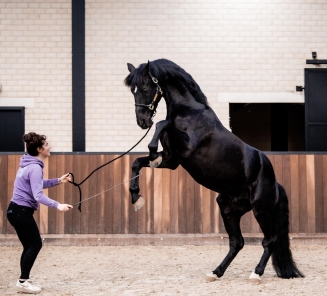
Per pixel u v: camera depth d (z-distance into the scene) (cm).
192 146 686
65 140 1199
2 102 1196
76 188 1107
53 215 1104
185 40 1201
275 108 1428
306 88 1205
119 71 1201
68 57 1198
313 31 1209
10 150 1199
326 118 1209
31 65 1197
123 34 1197
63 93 1198
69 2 1197
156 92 693
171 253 1008
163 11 1199
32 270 845
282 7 1205
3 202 1103
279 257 763
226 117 1202
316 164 1118
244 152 729
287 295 660
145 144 1202
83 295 664
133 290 690
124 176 1107
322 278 767
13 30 1197
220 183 724
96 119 1201
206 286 712
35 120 1199
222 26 1203
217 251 1028
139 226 1106
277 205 770
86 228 1105
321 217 1114
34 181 660
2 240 1091
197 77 1201
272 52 1205
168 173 1108
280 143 1425
